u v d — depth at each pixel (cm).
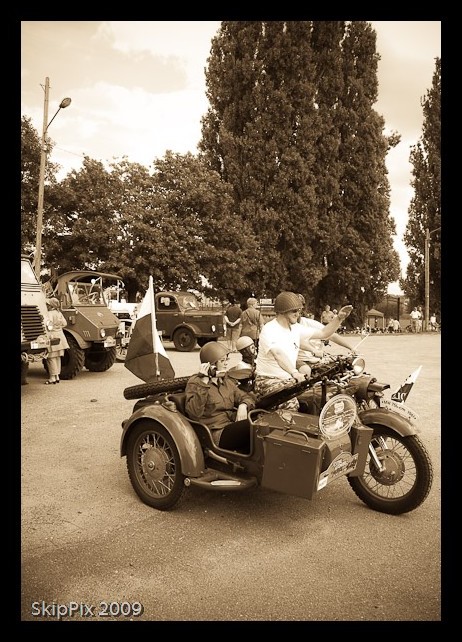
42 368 1386
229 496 516
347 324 4022
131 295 2884
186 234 2800
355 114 3716
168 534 433
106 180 2839
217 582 361
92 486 536
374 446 491
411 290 4653
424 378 1238
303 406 506
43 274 2875
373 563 389
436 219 4497
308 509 487
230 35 3512
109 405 909
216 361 488
